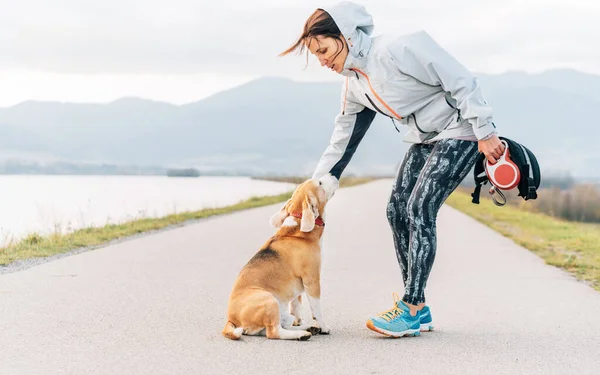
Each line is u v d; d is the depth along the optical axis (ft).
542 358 16.06
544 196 102.47
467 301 24.08
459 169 17.78
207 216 67.26
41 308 21.61
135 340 17.56
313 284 18.49
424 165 18.39
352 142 19.70
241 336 18.10
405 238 19.49
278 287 18.48
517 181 17.28
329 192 19.01
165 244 41.52
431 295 25.36
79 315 20.59
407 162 19.22
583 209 97.91
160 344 17.16
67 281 27.07
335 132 19.85
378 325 17.92
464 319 20.86
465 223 63.00
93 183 210.38
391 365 15.33
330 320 20.54
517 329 19.36
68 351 16.44
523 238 48.26
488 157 17.40
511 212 85.25
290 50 17.67
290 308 19.19
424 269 17.98
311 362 15.53
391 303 23.36
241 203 90.12
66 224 58.39
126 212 76.18
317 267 18.58
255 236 46.70
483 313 21.85
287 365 15.28
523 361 15.78
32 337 17.81
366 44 17.24
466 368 15.14
